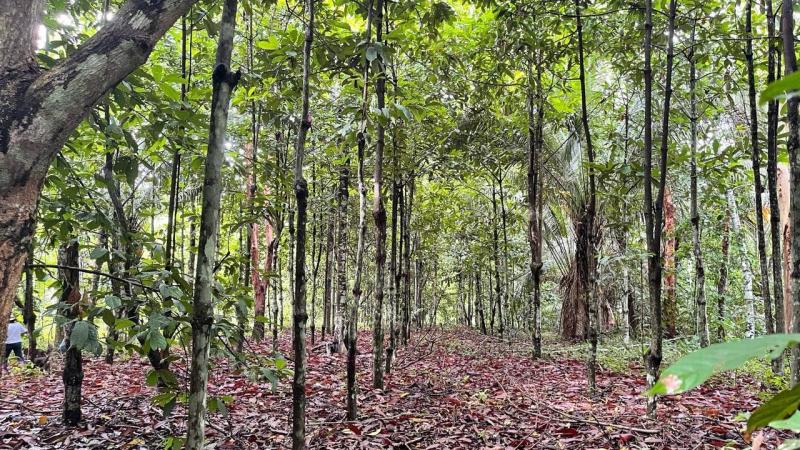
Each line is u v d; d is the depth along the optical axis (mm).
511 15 6082
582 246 12102
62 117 1893
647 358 4449
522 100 8297
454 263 15617
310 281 16938
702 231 10516
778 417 561
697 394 5906
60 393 6492
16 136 1815
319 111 8289
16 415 5062
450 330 17391
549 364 8672
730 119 9297
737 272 10938
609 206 6863
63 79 1898
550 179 11961
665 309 10602
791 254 2678
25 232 1846
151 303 2787
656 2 5898
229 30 2402
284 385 6234
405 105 5133
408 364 8148
